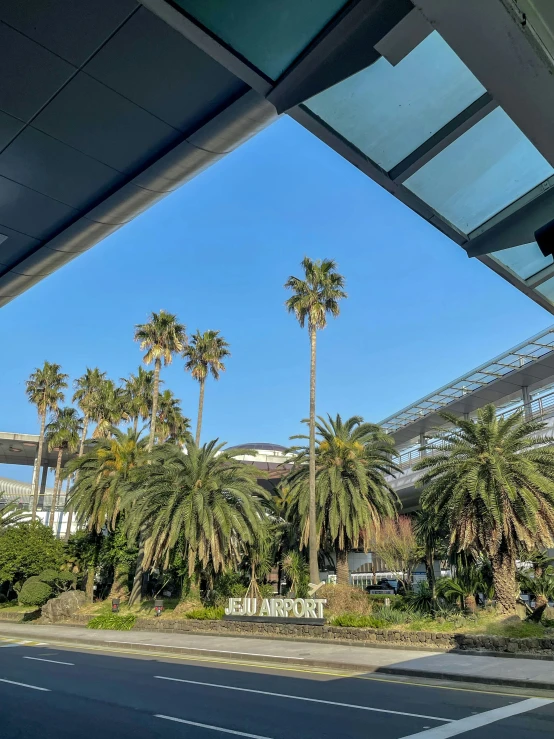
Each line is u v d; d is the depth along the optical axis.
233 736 7.80
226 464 27.47
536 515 16.95
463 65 3.18
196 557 26.27
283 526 33.25
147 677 13.31
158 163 6.54
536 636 16.28
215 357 41.59
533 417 30.53
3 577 35.47
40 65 5.21
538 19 2.23
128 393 49.72
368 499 27.34
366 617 20.50
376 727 8.26
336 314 31.23
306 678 13.23
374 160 3.91
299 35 3.00
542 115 2.65
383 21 2.74
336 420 29.41
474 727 8.25
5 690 11.58
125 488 28.52
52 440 52.06
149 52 5.10
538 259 4.56
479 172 3.85
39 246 7.99
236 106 5.77
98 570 37.84
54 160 6.37
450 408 46.53
